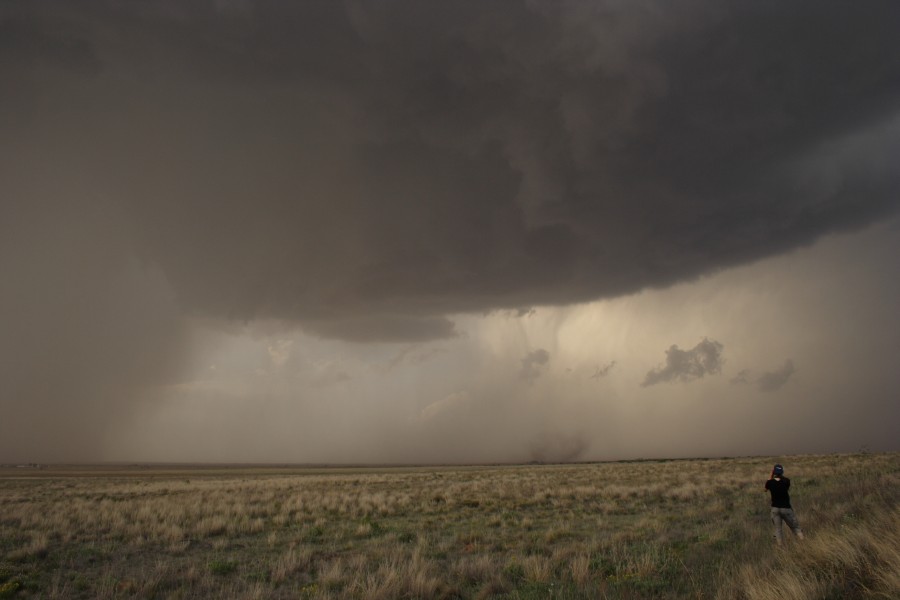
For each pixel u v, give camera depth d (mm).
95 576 11961
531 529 17391
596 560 11070
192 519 20500
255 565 12797
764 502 20594
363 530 17344
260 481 50344
